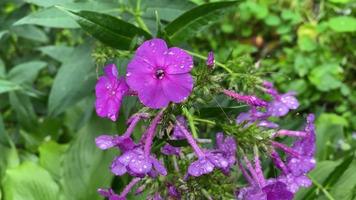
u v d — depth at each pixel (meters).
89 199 0.38
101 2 0.36
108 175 0.38
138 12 0.35
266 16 0.65
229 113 0.30
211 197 0.29
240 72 0.32
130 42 0.32
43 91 0.50
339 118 0.54
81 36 0.46
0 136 0.40
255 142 0.28
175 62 0.26
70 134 0.47
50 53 0.43
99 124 0.40
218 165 0.27
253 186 0.28
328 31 0.62
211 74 0.29
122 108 0.34
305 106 0.58
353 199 0.37
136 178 0.29
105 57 0.32
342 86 0.59
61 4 0.35
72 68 0.38
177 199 0.29
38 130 0.45
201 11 0.32
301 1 0.67
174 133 0.29
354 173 0.38
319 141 0.43
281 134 0.30
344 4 0.63
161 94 0.26
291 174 0.29
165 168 0.28
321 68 0.60
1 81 0.41
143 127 0.30
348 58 0.63
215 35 0.66
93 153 0.39
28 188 0.38
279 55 0.66
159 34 0.32
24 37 0.46
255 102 0.28
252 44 0.67
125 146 0.27
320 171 0.39
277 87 0.59
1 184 0.40
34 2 0.35
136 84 0.26
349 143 0.47
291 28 0.67
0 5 0.47
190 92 0.27
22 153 0.44
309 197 0.37
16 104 0.43
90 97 0.41
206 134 0.35
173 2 0.36
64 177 0.39
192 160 0.29
